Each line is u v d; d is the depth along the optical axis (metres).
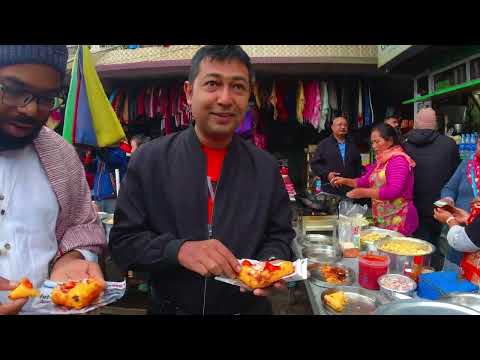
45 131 1.04
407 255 1.62
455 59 3.48
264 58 4.63
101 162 3.55
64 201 1.05
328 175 4.07
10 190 0.94
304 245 2.06
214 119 1.04
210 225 1.11
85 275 0.99
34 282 0.96
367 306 1.35
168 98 5.37
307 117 5.11
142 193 1.12
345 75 5.20
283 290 1.01
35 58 0.80
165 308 1.12
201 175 1.11
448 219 1.70
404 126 4.54
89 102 2.79
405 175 2.52
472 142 3.25
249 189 1.14
